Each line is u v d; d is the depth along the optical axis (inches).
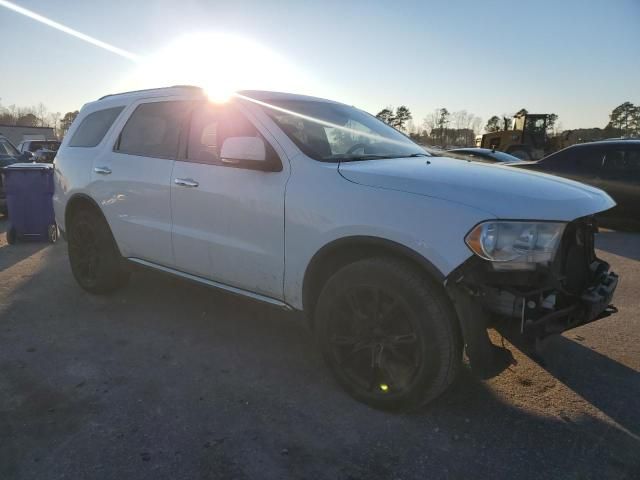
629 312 177.9
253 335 152.8
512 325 95.6
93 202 174.1
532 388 123.4
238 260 132.0
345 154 131.1
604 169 349.1
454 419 109.3
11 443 98.7
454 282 95.4
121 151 167.6
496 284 95.6
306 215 115.7
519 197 99.3
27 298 183.3
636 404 116.9
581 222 109.7
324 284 119.6
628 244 300.2
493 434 104.3
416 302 100.9
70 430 103.2
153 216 154.4
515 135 930.7
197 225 141.3
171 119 155.0
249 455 96.4
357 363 115.8
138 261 165.9
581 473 92.9
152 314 168.4
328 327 116.0
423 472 92.6
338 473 92.0
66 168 186.5
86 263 183.6
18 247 277.3
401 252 101.6
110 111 180.5
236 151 122.2
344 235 109.4
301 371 130.5
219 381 124.7
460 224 95.8
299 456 96.5
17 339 147.8
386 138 154.1
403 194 104.0
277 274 124.4
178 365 132.9
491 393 120.3
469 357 97.0
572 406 115.6
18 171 276.8
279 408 112.8
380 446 99.9
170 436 101.7
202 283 145.6
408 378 105.5
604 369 134.0
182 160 146.6
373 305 108.7
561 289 98.5
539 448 100.0
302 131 131.2
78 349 141.6
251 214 127.1
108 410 110.7
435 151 161.6
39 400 114.5
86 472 90.7
